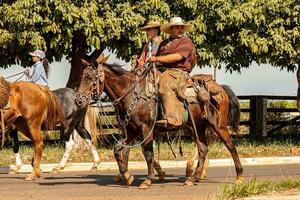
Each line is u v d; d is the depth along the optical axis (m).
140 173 18.14
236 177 15.38
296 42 24.28
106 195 12.80
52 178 16.56
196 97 14.28
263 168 19.50
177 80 13.84
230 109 15.09
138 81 13.86
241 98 27.42
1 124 16.09
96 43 22.14
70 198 12.38
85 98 13.68
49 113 16.86
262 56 24.39
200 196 12.53
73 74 25.23
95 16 21.98
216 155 22.25
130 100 13.76
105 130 24.42
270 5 23.42
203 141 14.94
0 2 22.98
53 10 21.86
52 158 20.89
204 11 23.23
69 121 18.89
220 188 12.69
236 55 25.00
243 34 23.56
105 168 19.56
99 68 13.70
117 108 13.97
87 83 13.70
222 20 23.30
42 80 18.16
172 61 13.91
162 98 13.80
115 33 22.14
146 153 13.87
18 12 21.56
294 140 27.23
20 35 22.02
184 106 13.99
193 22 23.14
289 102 30.50
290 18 23.89
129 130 14.09
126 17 22.23
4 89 16.09
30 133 16.41
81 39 24.62
